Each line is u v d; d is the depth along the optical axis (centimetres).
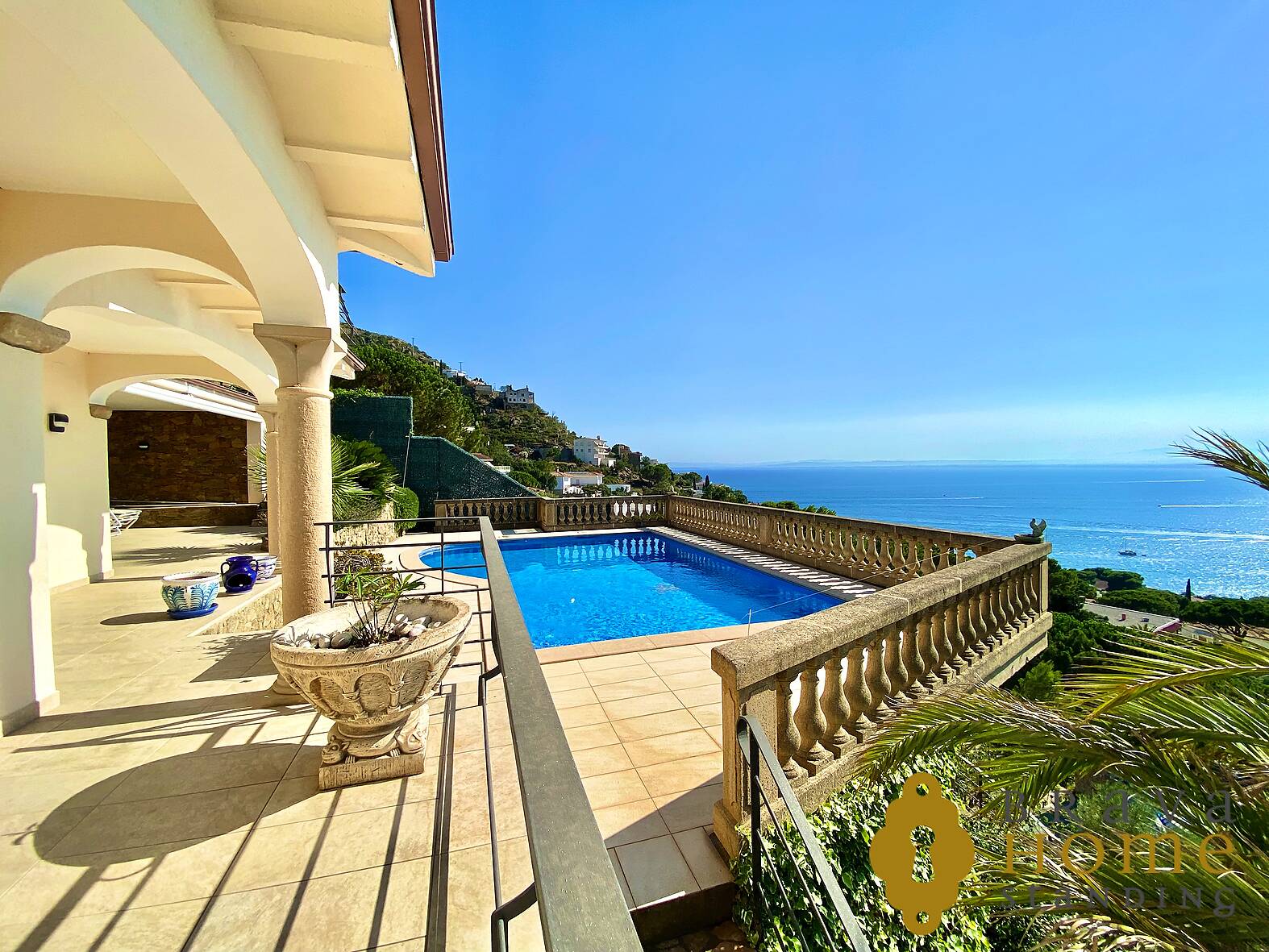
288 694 347
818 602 723
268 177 256
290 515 352
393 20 221
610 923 52
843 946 214
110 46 169
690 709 369
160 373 715
